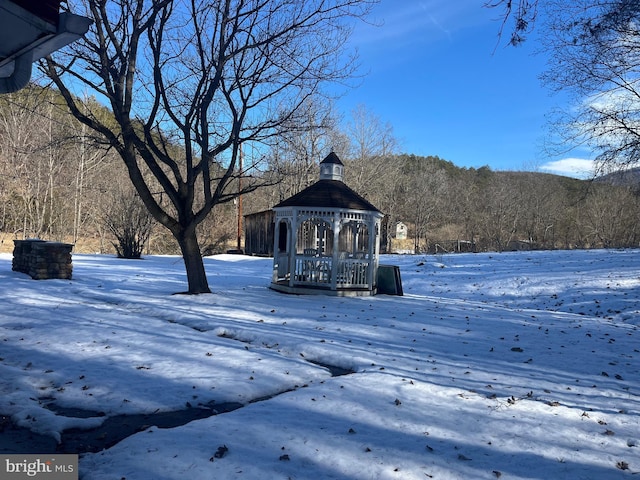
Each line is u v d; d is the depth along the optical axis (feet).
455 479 12.69
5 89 14.85
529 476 13.04
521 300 54.65
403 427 16.02
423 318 38.34
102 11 37.19
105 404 17.40
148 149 44.19
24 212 124.77
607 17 33.53
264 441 14.37
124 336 27.63
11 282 47.01
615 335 34.81
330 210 49.96
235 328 30.48
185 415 16.88
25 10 12.76
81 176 125.08
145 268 70.28
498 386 21.29
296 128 46.03
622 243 145.07
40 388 19.13
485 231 194.49
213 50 40.98
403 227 211.82
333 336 29.76
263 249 112.68
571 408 18.75
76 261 75.31
